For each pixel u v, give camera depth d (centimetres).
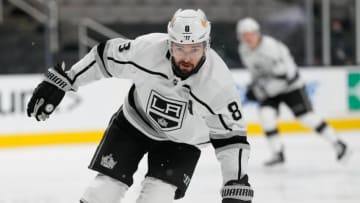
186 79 498
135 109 559
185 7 2012
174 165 545
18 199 948
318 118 1203
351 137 1537
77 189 1016
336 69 1616
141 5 1998
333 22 1703
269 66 1189
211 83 498
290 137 1541
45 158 1288
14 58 1700
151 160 555
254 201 926
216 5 2025
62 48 1731
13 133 1400
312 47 1652
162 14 1997
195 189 1002
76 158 1285
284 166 1212
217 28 1870
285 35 1886
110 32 1805
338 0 1842
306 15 1648
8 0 1825
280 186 1030
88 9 1958
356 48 1694
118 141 558
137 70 516
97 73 547
